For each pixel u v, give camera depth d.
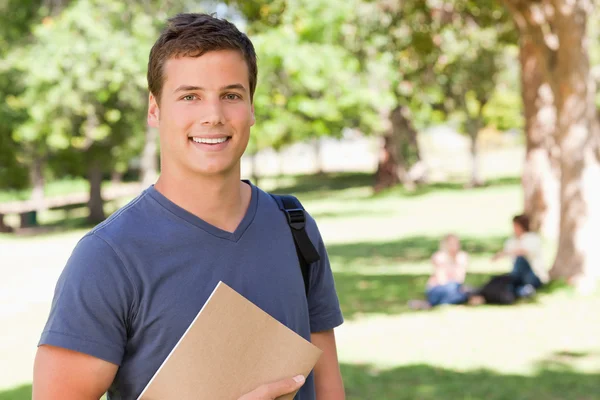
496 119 41.25
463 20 16.67
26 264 17.45
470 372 6.83
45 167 32.50
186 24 1.71
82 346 1.60
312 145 56.03
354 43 17.36
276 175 56.47
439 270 10.03
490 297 9.80
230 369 1.66
